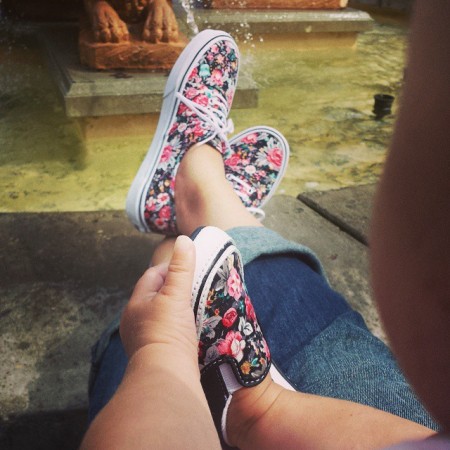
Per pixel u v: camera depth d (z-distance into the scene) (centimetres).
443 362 20
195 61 146
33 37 254
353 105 262
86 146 205
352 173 203
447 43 17
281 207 160
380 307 22
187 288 65
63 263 127
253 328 78
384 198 20
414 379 21
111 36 200
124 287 121
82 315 111
